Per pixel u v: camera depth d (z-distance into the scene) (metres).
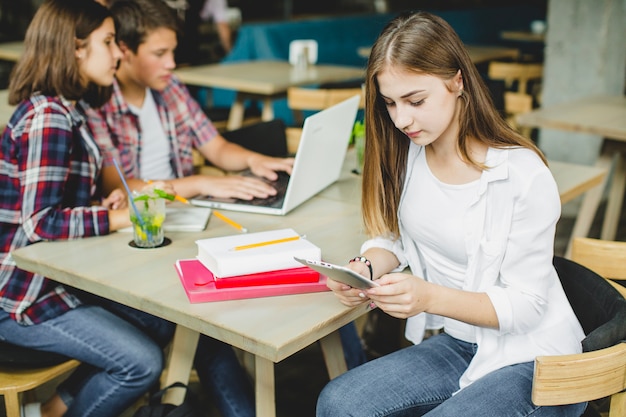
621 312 1.57
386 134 1.72
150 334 2.20
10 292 1.94
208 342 2.19
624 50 4.84
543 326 1.63
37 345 1.95
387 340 2.86
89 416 1.98
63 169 1.94
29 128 1.93
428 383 1.66
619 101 3.97
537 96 7.24
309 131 2.10
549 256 1.60
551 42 5.09
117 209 2.18
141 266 1.79
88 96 2.22
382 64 1.55
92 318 1.97
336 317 1.55
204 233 2.01
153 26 2.45
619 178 3.79
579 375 1.37
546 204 1.56
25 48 2.01
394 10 9.61
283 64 5.23
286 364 2.92
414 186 1.73
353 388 1.63
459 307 1.55
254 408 2.20
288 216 2.16
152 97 2.66
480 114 1.60
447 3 10.02
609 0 4.80
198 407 2.14
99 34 2.04
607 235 3.89
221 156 2.79
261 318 1.53
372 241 1.85
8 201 1.98
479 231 1.63
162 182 2.10
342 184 2.50
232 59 6.41
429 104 1.54
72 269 1.76
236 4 9.15
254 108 5.23
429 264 1.80
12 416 1.90
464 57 1.56
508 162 1.58
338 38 7.07
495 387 1.54
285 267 1.66
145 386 1.97
